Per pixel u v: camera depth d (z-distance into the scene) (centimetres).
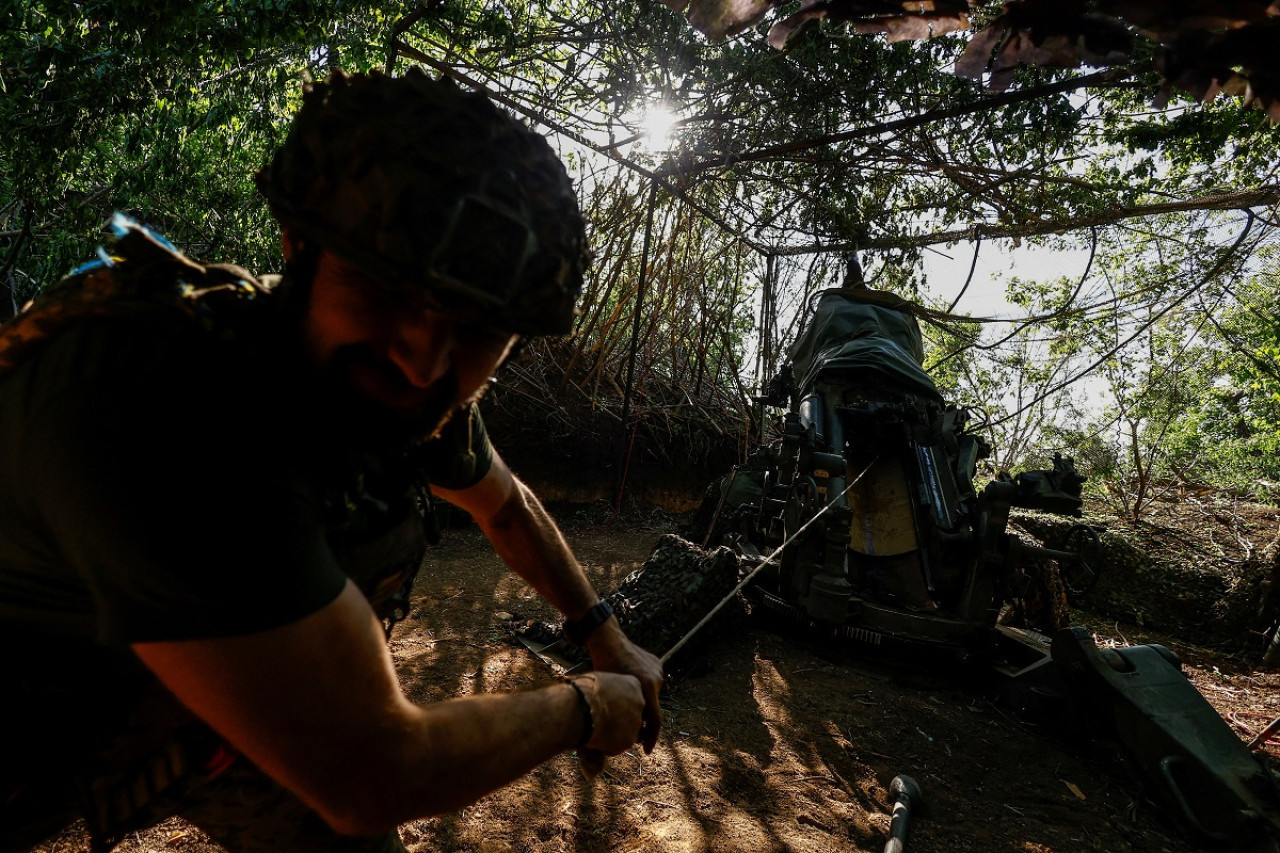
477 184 62
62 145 425
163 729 96
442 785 73
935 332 841
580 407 779
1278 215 471
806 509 421
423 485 99
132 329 67
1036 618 479
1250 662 516
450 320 66
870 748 322
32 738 84
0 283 626
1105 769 327
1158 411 918
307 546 68
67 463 63
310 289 69
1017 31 89
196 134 569
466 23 449
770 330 751
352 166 62
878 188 583
